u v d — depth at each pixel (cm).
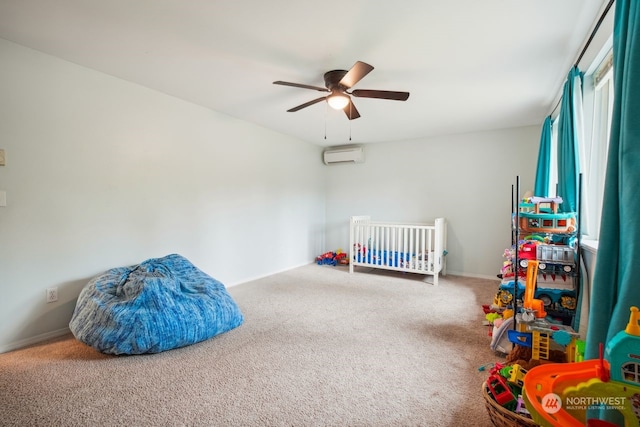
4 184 211
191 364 196
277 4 167
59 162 237
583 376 99
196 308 227
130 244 284
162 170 308
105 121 263
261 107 346
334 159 543
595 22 178
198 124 341
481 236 441
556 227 203
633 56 102
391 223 511
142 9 172
